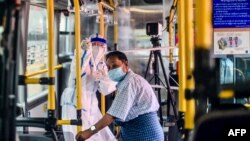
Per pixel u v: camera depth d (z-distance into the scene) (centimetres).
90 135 321
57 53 496
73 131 357
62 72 500
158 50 497
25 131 304
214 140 139
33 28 412
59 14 488
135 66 639
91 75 367
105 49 376
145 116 334
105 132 375
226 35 299
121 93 326
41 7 425
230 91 146
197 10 147
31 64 405
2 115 147
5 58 146
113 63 338
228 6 296
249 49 299
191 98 156
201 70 145
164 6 620
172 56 524
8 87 147
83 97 362
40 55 430
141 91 334
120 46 630
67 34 507
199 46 146
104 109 442
